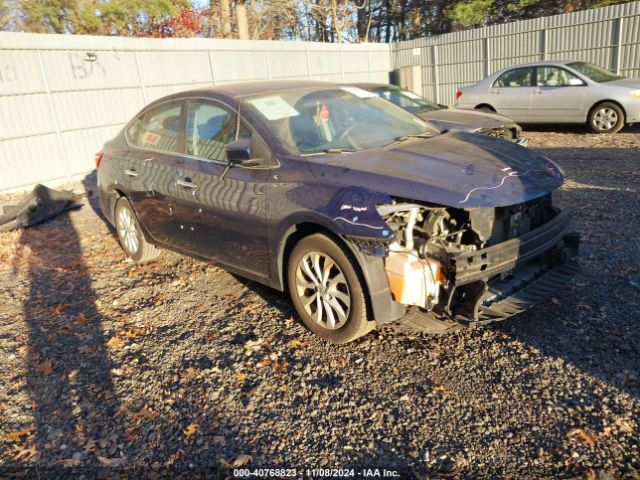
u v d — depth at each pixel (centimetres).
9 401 362
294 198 381
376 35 3816
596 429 286
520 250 358
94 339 437
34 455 309
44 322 477
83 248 693
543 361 348
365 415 316
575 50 1702
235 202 430
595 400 307
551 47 1758
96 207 940
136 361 397
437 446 287
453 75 2111
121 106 1391
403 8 3231
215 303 483
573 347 359
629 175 810
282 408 329
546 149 1121
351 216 340
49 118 1231
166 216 523
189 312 470
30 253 688
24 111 1183
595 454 270
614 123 1232
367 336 400
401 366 359
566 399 311
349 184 360
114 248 680
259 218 411
